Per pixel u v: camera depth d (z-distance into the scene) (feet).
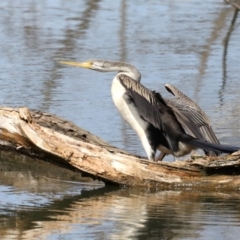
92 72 62.54
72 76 61.05
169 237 31.78
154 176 37.96
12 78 59.72
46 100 54.70
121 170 38.01
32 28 74.49
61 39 71.20
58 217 34.58
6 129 38.91
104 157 38.11
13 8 82.07
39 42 70.03
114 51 67.56
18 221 33.96
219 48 70.38
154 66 64.03
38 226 33.24
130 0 85.56
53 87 58.03
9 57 65.31
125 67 42.63
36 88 57.47
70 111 52.49
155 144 39.99
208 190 37.93
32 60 64.59
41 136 37.93
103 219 34.24
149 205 36.22
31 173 42.06
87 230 32.63
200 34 73.92
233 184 37.86
